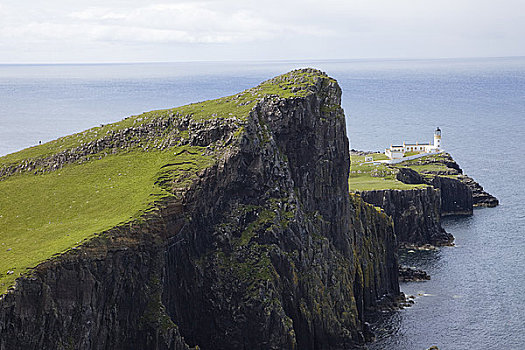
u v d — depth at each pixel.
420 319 154.75
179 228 127.75
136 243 115.69
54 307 101.31
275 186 142.50
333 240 154.88
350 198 171.25
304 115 150.38
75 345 103.25
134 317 114.12
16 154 161.50
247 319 128.12
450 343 142.25
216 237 134.12
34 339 98.62
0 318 93.94
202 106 161.62
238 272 131.12
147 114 165.62
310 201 152.38
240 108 150.50
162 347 113.44
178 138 151.75
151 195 128.50
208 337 129.50
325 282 143.25
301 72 169.38
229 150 140.00
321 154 153.00
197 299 129.25
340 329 140.00
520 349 139.12
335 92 161.38
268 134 145.75
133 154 152.88
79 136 164.88
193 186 132.88
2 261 103.50
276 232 137.12
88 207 127.94
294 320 134.62
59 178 145.12
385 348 140.50
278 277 133.62
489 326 150.25
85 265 106.00
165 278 121.44
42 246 108.94
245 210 138.62
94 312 106.56
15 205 132.75
